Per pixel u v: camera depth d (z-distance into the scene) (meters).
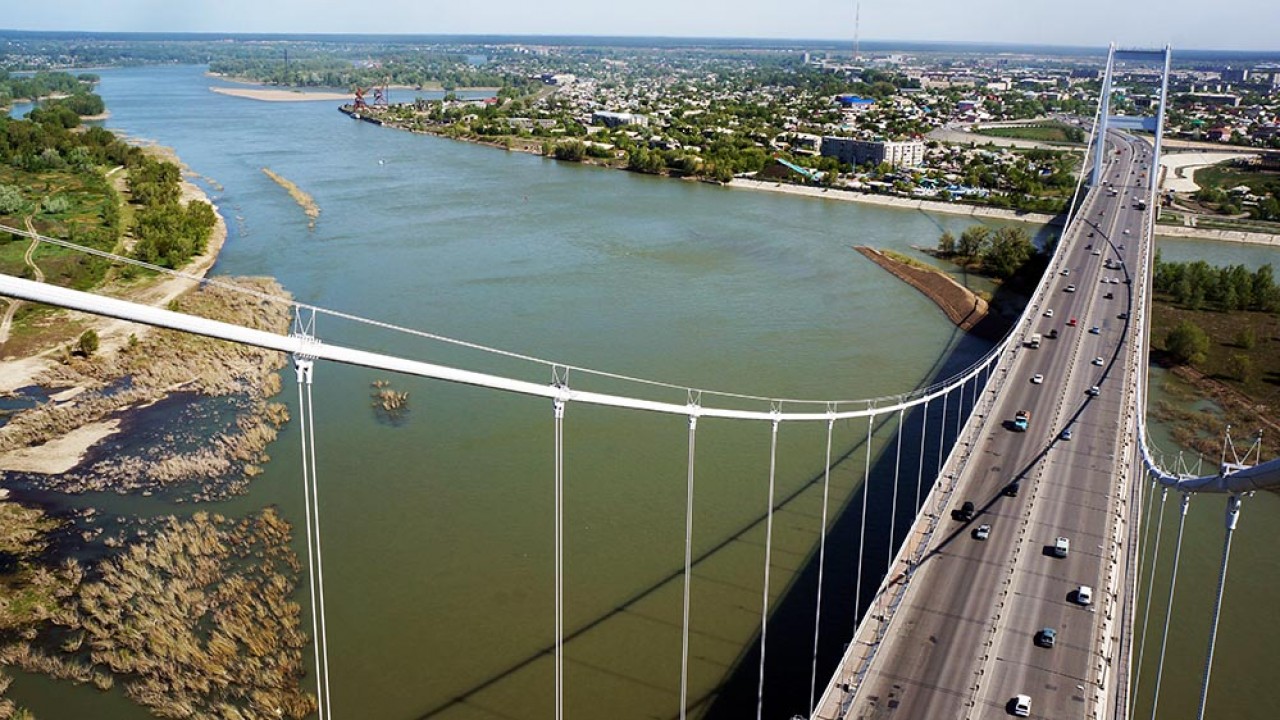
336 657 38.88
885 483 54.50
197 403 63.00
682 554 46.78
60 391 65.06
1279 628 42.00
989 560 41.84
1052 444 53.84
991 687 33.72
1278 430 65.88
